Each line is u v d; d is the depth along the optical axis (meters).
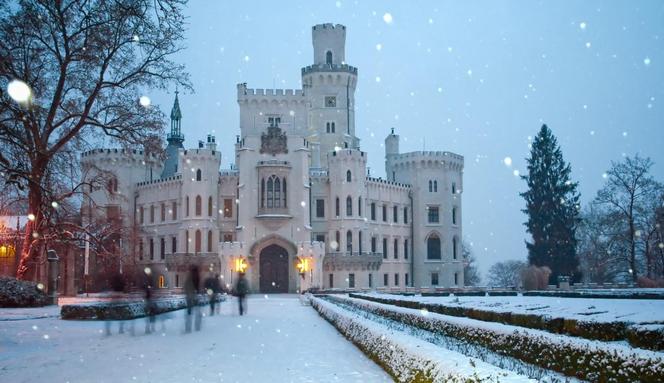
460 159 114.12
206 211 93.19
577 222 97.12
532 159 98.56
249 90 99.50
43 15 34.09
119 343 23.70
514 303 29.39
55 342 24.02
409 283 108.81
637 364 11.31
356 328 22.33
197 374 16.44
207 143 104.19
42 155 35.50
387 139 118.19
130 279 53.66
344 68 111.19
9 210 43.19
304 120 100.06
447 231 110.38
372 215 103.31
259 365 17.98
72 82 40.47
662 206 79.06
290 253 90.56
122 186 101.69
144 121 42.78
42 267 48.88
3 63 28.55
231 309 48.84
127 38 38.22
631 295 39.50
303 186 91.62
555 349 14.18
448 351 12.45
